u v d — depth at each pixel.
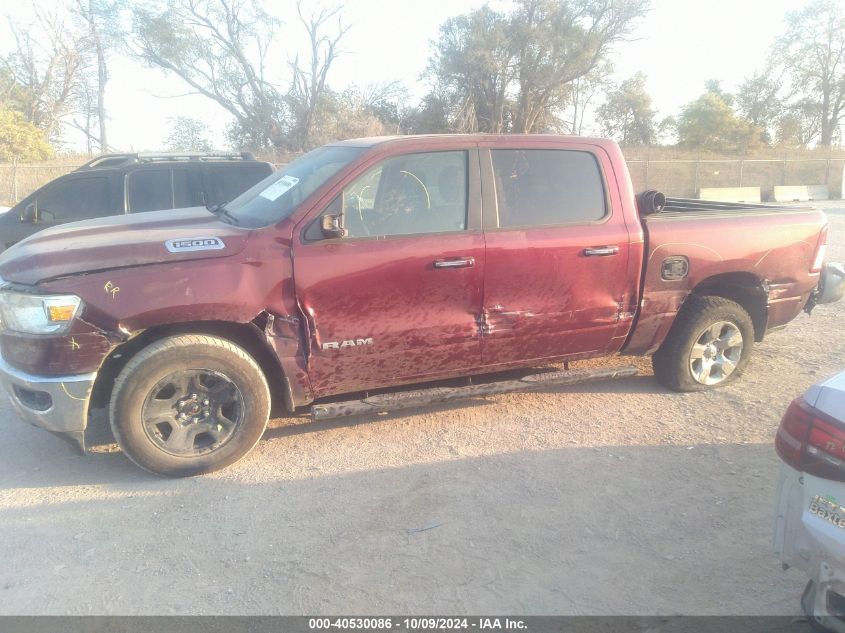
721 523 3.72
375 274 4.37
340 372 4.48
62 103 38.03
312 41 38.38
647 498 3.98
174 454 4.23
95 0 36.75
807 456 2.57
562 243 4.79
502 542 3.56
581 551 3.48
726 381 5.70
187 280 4.05
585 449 4.60
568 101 47.09
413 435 4.85
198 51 37.91
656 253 5.09
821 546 2.49
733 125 41.06
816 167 34.50
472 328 4.67
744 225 5.40
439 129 42.38
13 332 4.00
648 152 37.94
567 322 4.93
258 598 3.15
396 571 3.33
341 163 4.55
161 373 4.08
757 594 3.16
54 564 3.42
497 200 4.72
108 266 3.99
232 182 8.91
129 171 8.63
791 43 54.22
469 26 41.41
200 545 3.57
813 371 6.05
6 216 8.37
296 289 4.25
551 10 40.91
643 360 6.31
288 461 4.48
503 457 4.50
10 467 4.45
